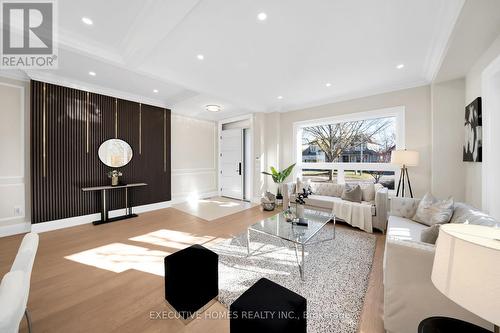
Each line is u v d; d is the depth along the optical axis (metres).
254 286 1.27
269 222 2.67
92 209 3.76
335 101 4.38
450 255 0.72
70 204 3.51
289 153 5.15
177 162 5.38
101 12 1.96
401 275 1.28
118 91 3.98
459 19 1.75
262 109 5.20
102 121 3.87
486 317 0.61
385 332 1.38
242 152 5.84
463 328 0.88
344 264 2.23
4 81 3.05
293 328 1.07
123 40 2.43
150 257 2.41
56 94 3.36
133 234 3.13
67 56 2.62
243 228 3.41
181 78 3.41
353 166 4.25
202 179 6.01
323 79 3.43
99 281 1.94
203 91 3.75
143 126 4.47
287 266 2.20
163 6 1.78
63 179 3.44
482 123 2.23
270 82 3.58
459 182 2.96
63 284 1.89
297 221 2.57
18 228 3.15
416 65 2.91
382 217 3.13
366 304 1.64
